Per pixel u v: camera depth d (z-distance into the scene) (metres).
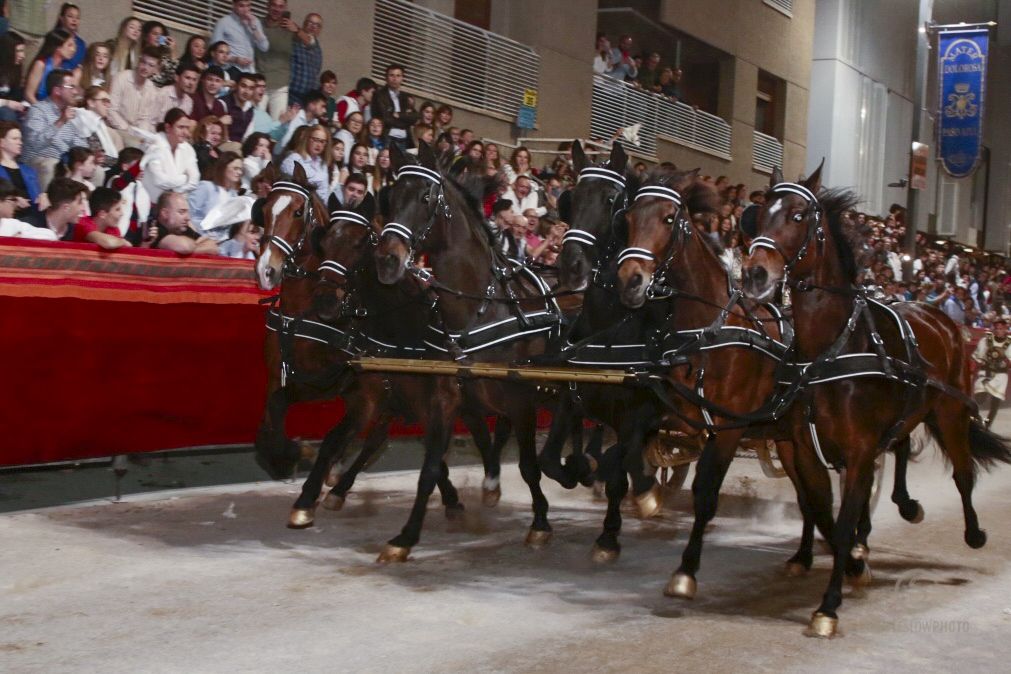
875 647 5.06
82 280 7.69
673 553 7.03
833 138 25.56
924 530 8.04
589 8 17.84
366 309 7.02
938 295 19.14
